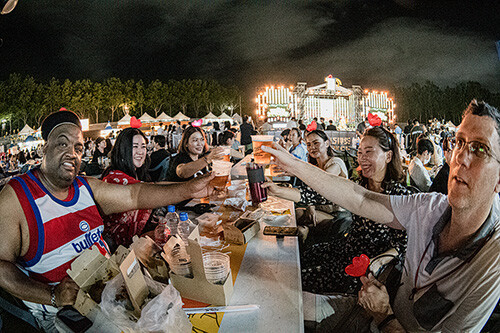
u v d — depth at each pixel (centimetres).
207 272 125
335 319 163
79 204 146
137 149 236
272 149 143
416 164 400
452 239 117
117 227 210
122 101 5862
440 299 121
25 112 5012
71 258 138
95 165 776
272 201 266
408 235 136
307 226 273
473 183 103
